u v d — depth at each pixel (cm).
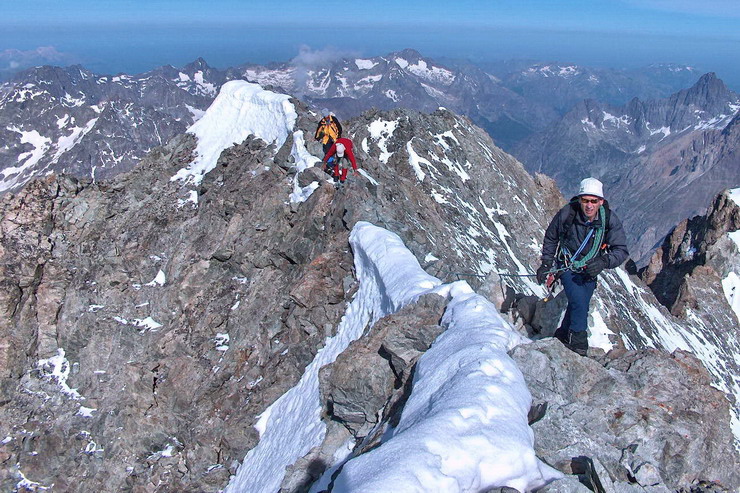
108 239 3588
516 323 1307
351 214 2189
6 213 3581
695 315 6322
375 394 1192
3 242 3428
